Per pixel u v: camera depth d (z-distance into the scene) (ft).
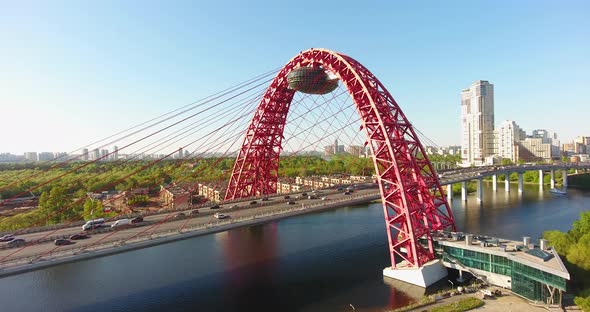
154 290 214.28
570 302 171.73
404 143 249.55
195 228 200.85
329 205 258.98
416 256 217.15
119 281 229.45
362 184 406.62
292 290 210.18
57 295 208.95
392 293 201.77
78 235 190.60
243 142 388.98
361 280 222.48
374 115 254.88
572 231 244.63
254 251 289.94
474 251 211.00
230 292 209.56
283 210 242.78
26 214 344.08
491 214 410.31
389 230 234.79
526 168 583.58
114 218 238.27
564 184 627.46
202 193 566.77
